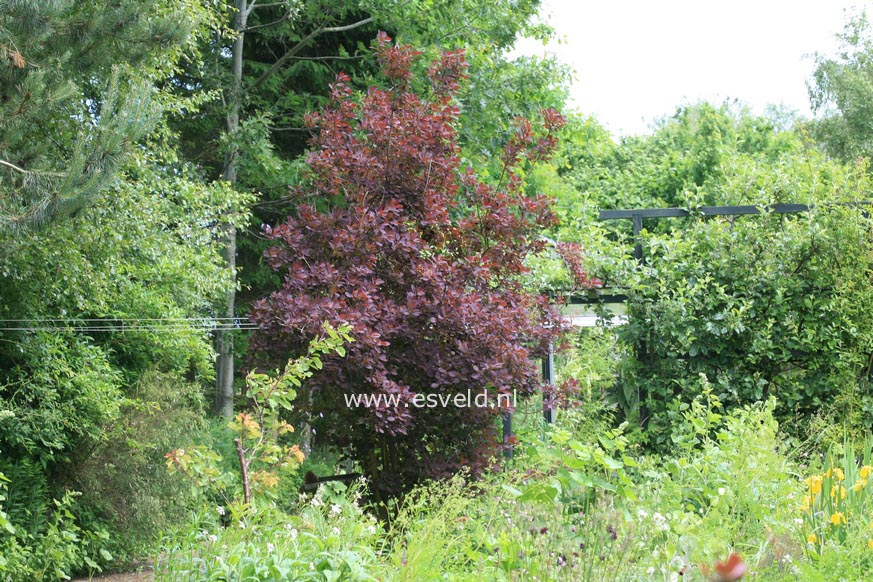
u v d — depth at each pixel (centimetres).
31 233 563
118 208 758
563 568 380
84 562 704
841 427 811
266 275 1284
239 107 1216
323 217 666
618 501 528
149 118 583
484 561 424
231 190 937
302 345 616
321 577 376
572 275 777
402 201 672
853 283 838
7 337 700
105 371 741
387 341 623
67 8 617
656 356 879
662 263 879
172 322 832
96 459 725
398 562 405
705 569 166
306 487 669
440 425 657
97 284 734
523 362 646
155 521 718
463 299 626
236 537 419
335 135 686
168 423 752
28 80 539
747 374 858
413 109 695
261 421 541
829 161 940
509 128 1254
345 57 1251
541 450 599
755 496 527
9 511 646
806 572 394
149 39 639
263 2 1320
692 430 834
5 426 664
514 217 699
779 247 858
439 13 1248
